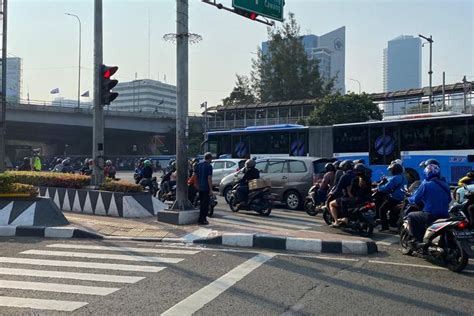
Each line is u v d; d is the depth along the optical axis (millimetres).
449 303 5656
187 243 9500
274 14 15188
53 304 5461
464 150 17719
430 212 8008
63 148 83938
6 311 5203
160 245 9289
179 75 11539
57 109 55094
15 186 11141
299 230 10758
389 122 19859
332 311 5316
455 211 8258
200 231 10141
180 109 11570
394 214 11164
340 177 11578
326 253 8656
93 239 9906
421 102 45062
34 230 10336
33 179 15000
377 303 5629
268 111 60750
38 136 73750
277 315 5156
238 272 7062
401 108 47094
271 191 15453
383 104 50125
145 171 18109
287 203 15906
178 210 11359
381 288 6289
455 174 17859
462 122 17875
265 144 24328
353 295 5945
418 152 18875
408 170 19031
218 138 26609
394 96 46781
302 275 6934
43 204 11055
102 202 12875
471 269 7488
